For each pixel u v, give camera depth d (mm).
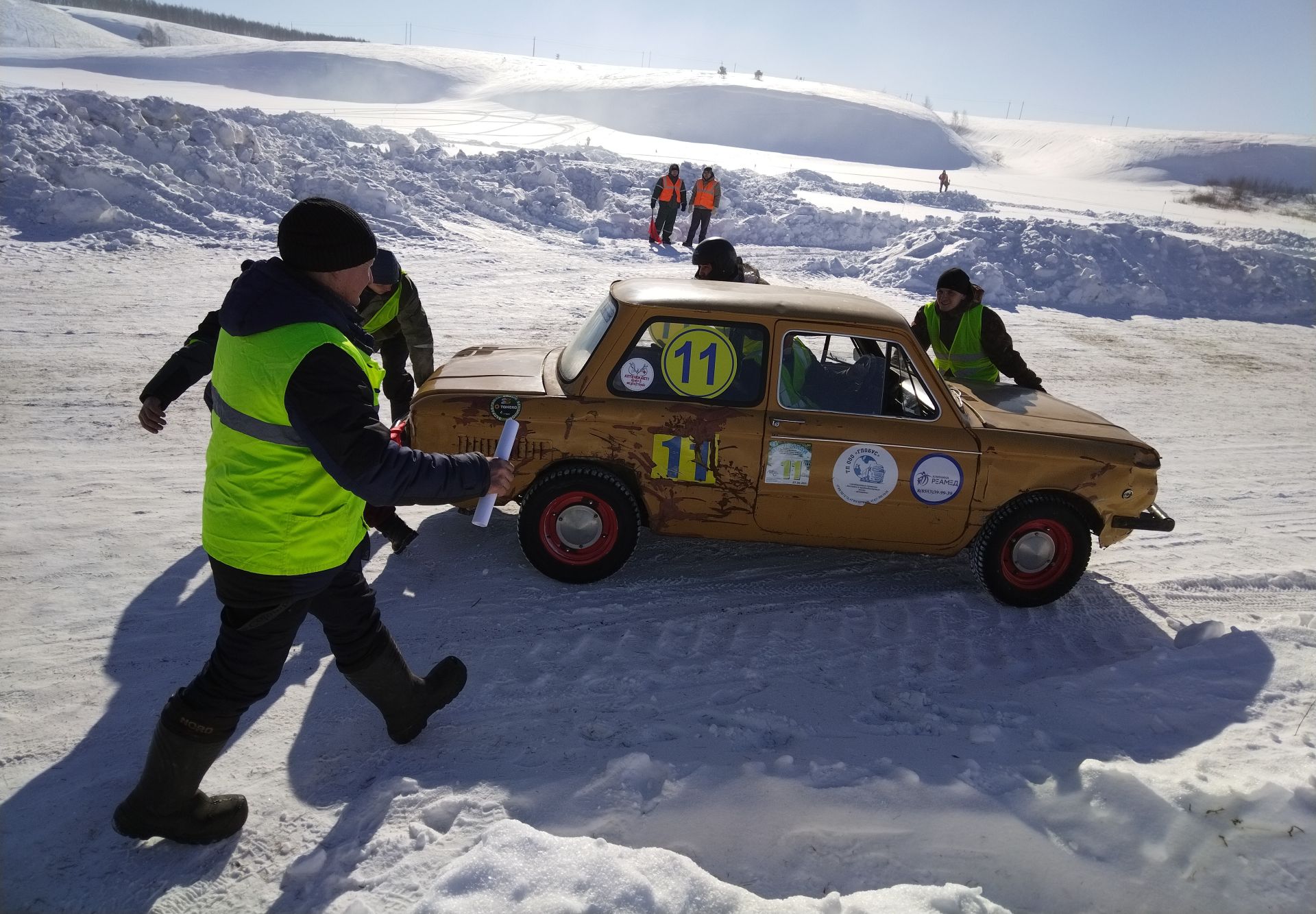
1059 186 69125
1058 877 2973
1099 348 12516
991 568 5031
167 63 87938
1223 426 9273
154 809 2887
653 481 4816
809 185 31266
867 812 3225
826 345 4910
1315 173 109625
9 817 3100
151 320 9305
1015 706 4102
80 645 4148
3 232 11844
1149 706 4098
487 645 4410
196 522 5445
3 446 6230
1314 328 15227
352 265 2637
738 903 2697
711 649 4500
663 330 4809
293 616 2855
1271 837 3041
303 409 2514
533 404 4770
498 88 103312
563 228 18328
